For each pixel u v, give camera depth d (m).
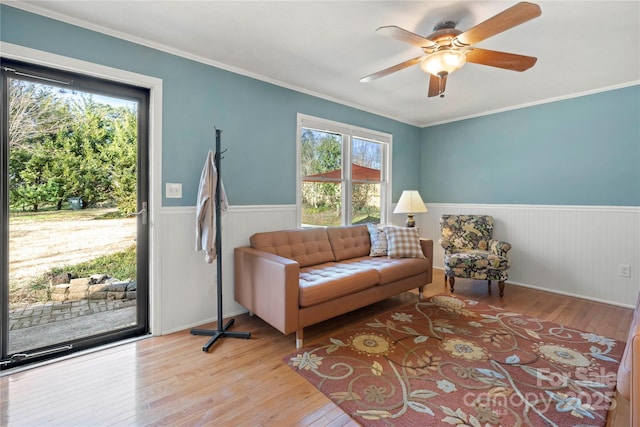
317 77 3.06
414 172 4.91
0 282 1.96
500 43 2.33
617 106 3.20
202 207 2.41
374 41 2.35
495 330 2.54
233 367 1.99
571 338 2.40
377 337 2.42
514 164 3.96
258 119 3.03
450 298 3.38
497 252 3.57
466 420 1.51
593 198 3.38
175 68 2.51
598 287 3.35
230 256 2.87
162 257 2.47
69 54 2.05
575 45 2.35
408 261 3.16
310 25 2.13
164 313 2.49
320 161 3.67
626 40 2.28
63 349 2.14
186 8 1.94
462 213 4.49
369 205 4.29
